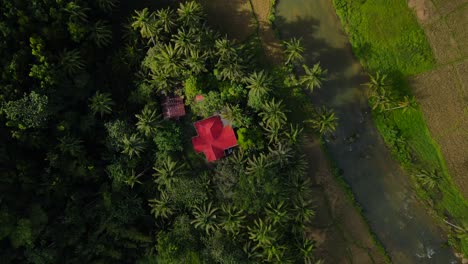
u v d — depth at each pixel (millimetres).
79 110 29047
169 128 30219
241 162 29969
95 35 28781
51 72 26562
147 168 30453
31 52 26688
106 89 30328
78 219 27750
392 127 32438
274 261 28828
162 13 29219
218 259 28828
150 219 30656
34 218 25594
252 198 28359
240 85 30375
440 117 32375
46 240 26625
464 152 32281
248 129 30203
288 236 29812
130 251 30172
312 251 31188
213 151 30250
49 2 26859
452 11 32125
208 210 29141
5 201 25250
